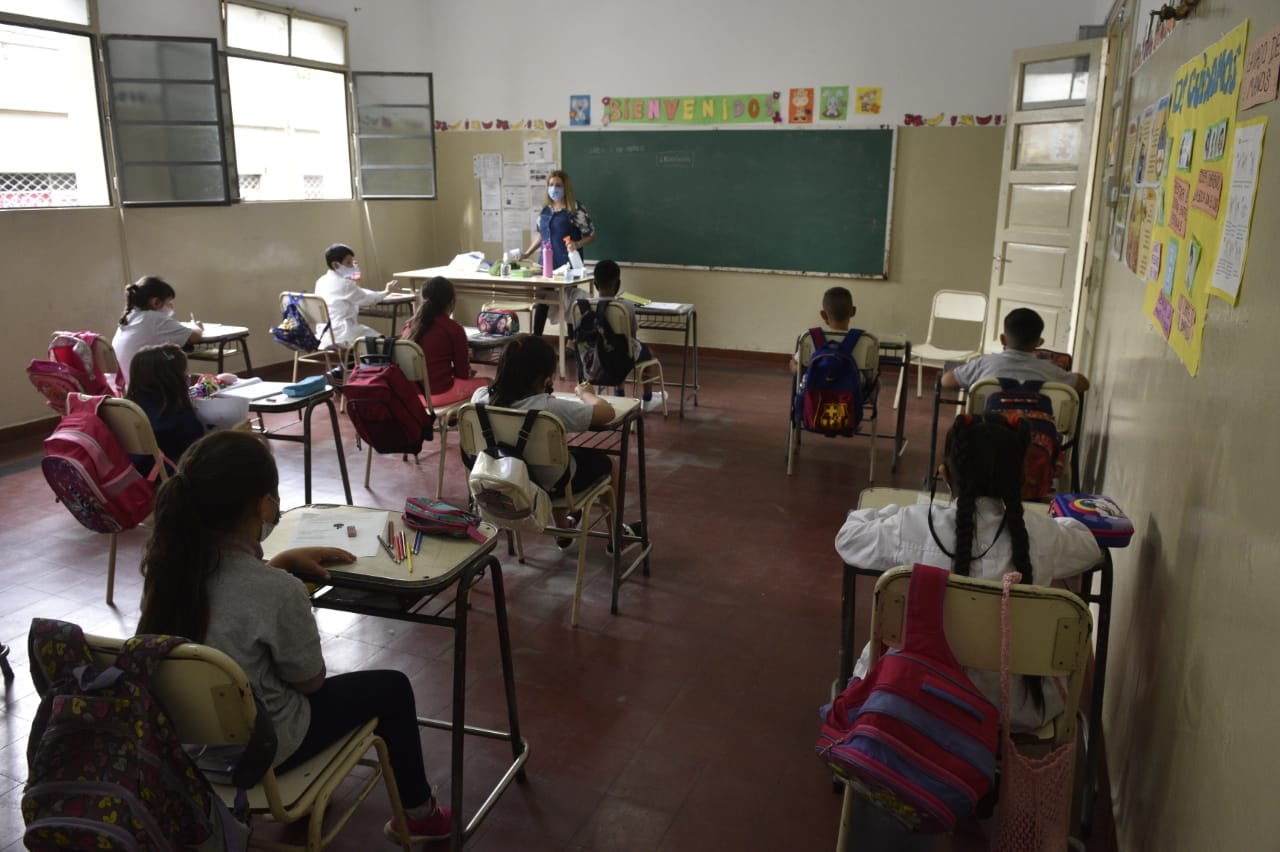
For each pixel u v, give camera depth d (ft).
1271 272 3.90
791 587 10.47
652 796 6.88
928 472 14.08
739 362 23.63
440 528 6.34
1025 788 4.80
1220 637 4.22
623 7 22.97
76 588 10.31
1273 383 3.75
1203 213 5.39
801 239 22.52
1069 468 10.55
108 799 3.81
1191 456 5.25
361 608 6.16
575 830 6.51
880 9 20.57
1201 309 5.27
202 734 4.29
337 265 18.52
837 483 14.16
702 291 23.95
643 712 7.98
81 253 17.19
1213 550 4.52
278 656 4.90
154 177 18.31
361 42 23.29
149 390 9.83
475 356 15.90
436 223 26.68
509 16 24.25
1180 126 6.54
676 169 23.36
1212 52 5.53
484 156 25.48
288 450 15.58
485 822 6.58
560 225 22.24
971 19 19.89
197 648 4.10
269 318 21.71
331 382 12.81
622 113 23.61
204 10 19.15
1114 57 15.62
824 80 21.43
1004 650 4.78
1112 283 11.10
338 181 23.72
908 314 21.90
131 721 3.93
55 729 3.88
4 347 16.05
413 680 8.44
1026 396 9.46
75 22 16.70
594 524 11.89
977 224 20.79
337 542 6.20
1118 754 6.58
